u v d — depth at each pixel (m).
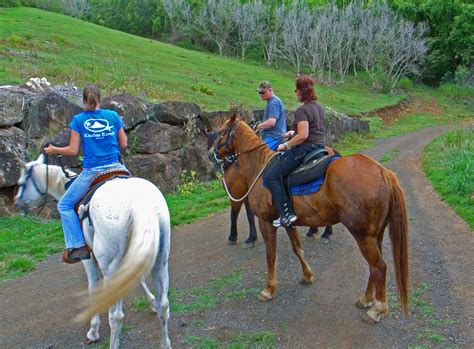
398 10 61.59
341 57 54.94
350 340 4.79
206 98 20.66
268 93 7.62
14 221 9.31
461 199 10.12
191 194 12.17
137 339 4.96
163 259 4.26
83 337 5.13
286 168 5.25
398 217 4.67
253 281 6.43
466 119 43.53
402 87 54.28
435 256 7.11
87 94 4.55
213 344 4.78
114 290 3.63
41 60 20.78
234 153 6.53
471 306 5.39
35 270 7.40
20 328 5.46
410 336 4.80
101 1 79.25
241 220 9.87
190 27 61.81
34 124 10.41
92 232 4.42
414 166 16.19
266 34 59.25
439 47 58.25
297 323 5.19
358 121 29.17
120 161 4.89
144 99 13.34
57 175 5.28
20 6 47.78
